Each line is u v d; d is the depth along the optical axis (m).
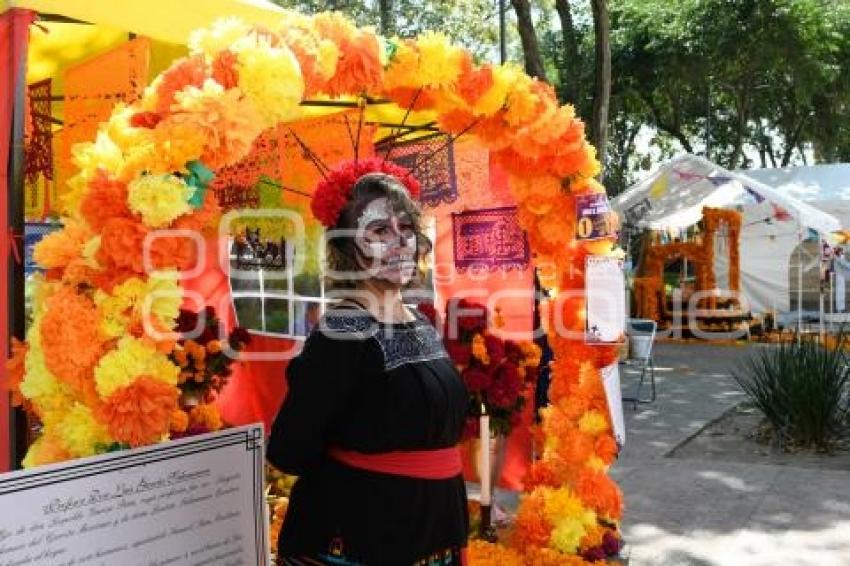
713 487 6.29
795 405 7.67
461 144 5.38
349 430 2.52
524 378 5.03
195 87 2.68
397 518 2.53
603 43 11.68
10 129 3.24
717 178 15.15
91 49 4.93
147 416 2.48
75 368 2.48
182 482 2.68
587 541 4.48
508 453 5.48
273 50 2.81
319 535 2.57
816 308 19.55
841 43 22.52
